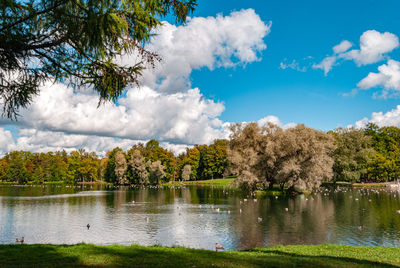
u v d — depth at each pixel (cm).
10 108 900
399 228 2805
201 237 2561
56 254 1214
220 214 3744
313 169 5891
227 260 1184
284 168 5728
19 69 872
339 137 8762
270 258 1278
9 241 2461
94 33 749
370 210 3941
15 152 13238
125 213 3900
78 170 12925
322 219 3316
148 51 938
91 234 2703
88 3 730
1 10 734
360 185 8681
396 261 1302
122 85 946
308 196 5819
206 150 13438
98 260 1106
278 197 5716
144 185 10931
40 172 12294
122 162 11081
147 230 2852
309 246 1783
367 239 2389
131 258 1157
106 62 904
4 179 13188
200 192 7412
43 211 4075
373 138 10056
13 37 782
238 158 6322
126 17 881
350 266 1139
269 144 6022
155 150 12388
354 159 8631
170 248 1465
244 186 6744
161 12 944
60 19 763
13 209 4266
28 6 746
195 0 948
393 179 9331
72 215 3747
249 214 3712
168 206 4591
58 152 14112
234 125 6762
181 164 13488
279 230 2778
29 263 1043
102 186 10325
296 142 5922
